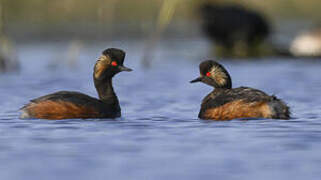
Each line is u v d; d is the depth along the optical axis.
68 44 36.31
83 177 9.75
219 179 9.59
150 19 42.81
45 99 14.89
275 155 10.95
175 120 14.86
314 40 33.72
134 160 10.73
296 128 13.27
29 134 12.91
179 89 22.17
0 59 28.02
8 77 25.84
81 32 39.62
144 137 12.59
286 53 34.09
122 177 9.73
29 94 21.06
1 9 28.25
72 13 42.12
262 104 14.48
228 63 31.42
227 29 34.25
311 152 11.11
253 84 23.44
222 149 11.45
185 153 11.18
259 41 34.56
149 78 25.64
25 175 9.88
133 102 18.88
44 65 29.66
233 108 14.63
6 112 16.48
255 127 13.48
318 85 22.66
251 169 10.12
